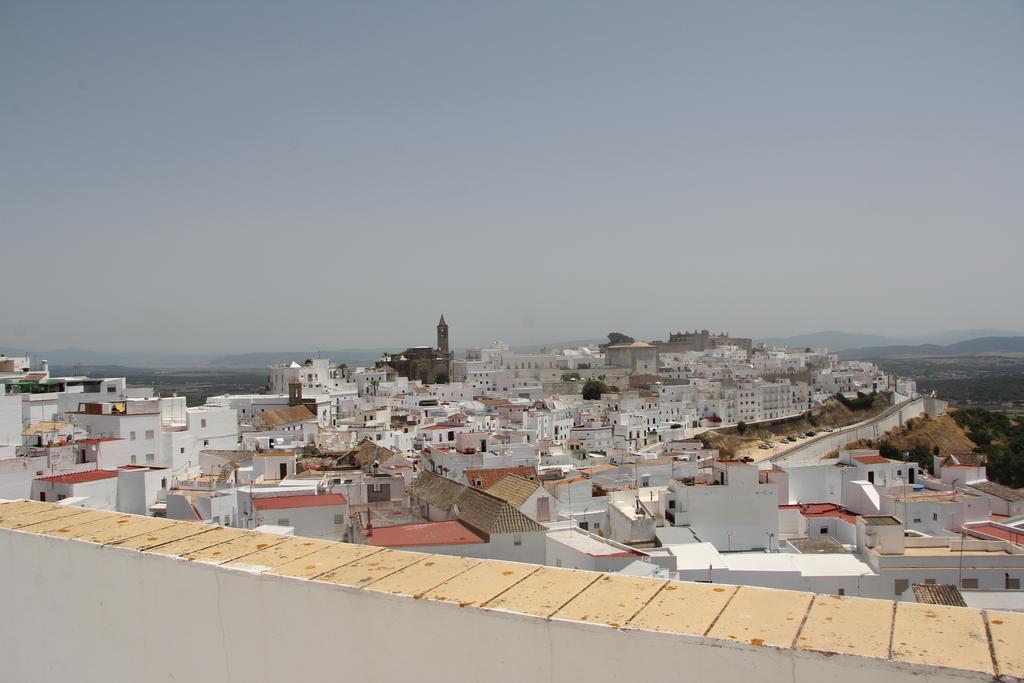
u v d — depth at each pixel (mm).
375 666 8938
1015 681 6473
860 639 7336
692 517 56625
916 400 198750
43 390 99688
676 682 7566
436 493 50938
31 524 11914
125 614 10617
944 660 6855
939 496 66625
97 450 65062
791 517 62469
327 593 9125
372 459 68938
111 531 11430
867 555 50344
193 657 10094
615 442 144375
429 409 148250
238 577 9656
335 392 182875
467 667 8422
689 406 193250
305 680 9312
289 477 58250
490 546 40688
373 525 48344
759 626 7688
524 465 76500
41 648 11453
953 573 46812
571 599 8523
